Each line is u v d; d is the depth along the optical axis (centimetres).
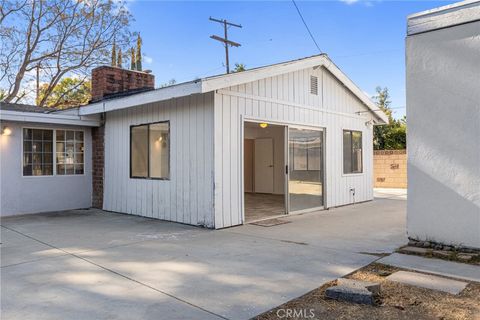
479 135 480
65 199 965
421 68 529
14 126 877
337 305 326
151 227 719
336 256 489
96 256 497
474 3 483
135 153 877
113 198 940
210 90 651
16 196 880
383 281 386
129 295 352
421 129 530
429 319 296
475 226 484
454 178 501
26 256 498
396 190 1584
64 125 958
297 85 885
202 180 716
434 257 478
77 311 314
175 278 402
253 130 1491
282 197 1300
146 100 750
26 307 323
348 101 1070
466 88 491
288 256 490
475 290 359
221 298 343
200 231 674
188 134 745
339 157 1027
